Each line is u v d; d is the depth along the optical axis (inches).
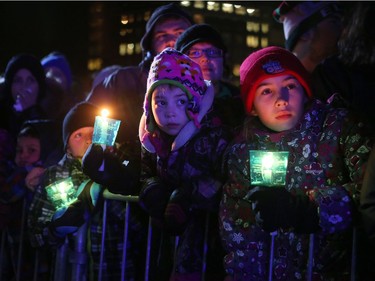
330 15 180.1
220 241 147.5
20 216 190.9
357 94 150.6
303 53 184.2
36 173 179.9
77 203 162.7
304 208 120.3
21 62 220.1
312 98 136.5
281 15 189.8
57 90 237.6
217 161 143.3
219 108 153.9
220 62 170.9
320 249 129.3
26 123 194.2
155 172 153.9
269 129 135.6
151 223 152.4
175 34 190.1
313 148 130.6
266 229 120.6
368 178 118.9
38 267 183.9
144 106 146.4
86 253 167.5
